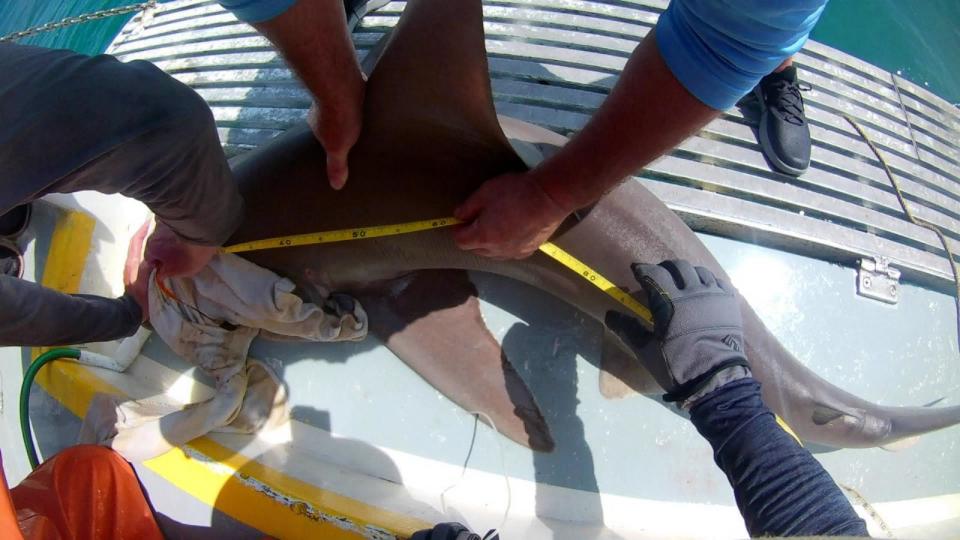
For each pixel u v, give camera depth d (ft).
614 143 2.15
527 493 3.16
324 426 3.28
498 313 3.40
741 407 2.47
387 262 3.17
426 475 3.19
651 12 4.11
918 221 3.78
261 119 3.91
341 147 2.59
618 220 2.87
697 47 1.85
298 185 2.92
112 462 2.72
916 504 3.35
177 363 3.42
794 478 2.26
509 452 3.24
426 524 2.77
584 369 3.34
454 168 2.70
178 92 2.02
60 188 1.92
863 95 4.22
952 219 3.91
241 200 2.61
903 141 4.10
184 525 2.85
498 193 2.55
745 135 3.75
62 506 2.40
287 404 3.32
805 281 3.61
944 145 4.16
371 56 2.72
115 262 3.52
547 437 3.25
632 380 3.31
